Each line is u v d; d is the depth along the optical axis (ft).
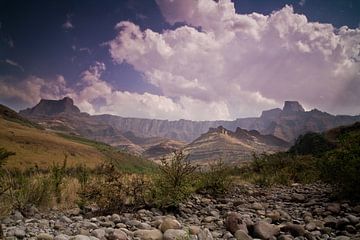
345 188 36.76
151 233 20.95
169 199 30.07
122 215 27.66
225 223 24.50
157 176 31.96
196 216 29.76
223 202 38.42
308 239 21.88
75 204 31.42
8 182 29.37
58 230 21.86
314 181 63.21
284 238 21.38
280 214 30.27
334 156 39.40
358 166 35.60
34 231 21.07
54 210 29.48
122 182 31.68
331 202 36.24
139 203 31.12
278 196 44.42
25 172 32.71
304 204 36.58
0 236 18.34
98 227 22.98
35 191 29.60
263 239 21.86
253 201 39.86
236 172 73.41
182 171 31.94
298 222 27.04
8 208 25.52
